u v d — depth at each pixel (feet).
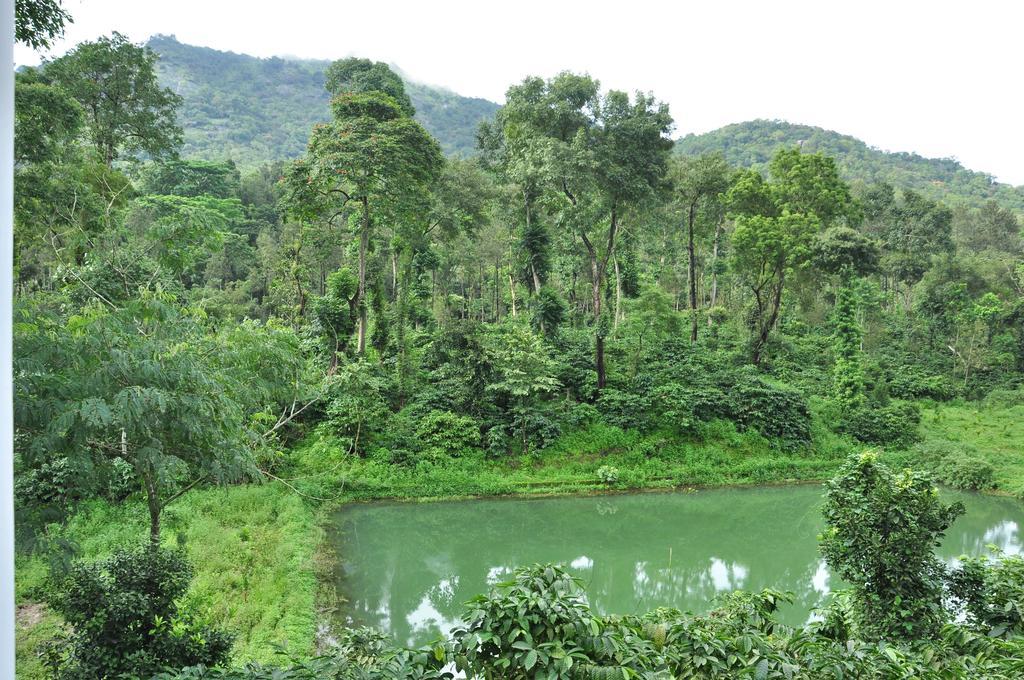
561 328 101.50
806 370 110.83
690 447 80.48
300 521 50.57
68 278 28.89
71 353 17.85
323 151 81.20
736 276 148.46
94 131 59.77
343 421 69.82
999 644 16.02
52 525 20.17
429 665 11.43
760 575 46.57
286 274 102.73
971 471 76.18
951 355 125.80
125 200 50.70
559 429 78.48
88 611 18.54
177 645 19.04
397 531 56.03
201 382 21.22
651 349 94.99
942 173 411.13
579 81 89.71
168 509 43.45
